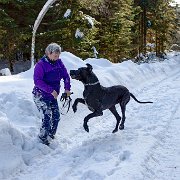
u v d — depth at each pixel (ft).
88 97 19.90
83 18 66.03
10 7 74.59
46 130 19.83
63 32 66.08
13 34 69.72
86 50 70.33
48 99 19.76
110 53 83.20
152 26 123.13
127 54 91.04
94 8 69.72
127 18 90.02
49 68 19.45
